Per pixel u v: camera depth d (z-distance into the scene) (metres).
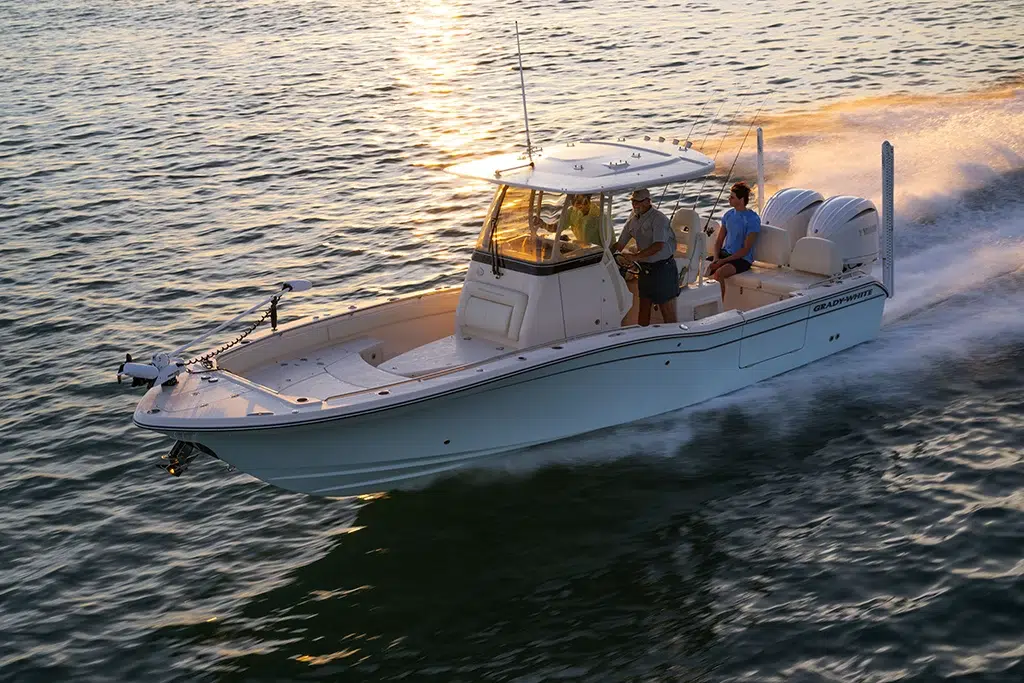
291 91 26.67
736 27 30.41
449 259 15.23
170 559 8.64
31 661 7.52
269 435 7.90
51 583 8.39
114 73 30.16
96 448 10.45
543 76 26.27
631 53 28.05
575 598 7.76
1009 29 27.31
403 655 7.35
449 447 8.67
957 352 10.74
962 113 19.45
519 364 8.57
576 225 9.20
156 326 13.42
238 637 7.66
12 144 23.00
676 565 8.00
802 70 24.48
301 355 9.31
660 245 9.45
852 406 9.91
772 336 10.16
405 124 22.83
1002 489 8.48
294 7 41.78
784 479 8.92
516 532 8.55
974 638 6.93
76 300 14.38
